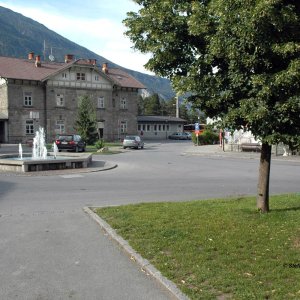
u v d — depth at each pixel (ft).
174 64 26.07
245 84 23.12
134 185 50.90
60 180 56.03
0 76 181.27
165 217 28.27
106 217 29.45
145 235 23.68
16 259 20.66
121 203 37.45
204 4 24.22
